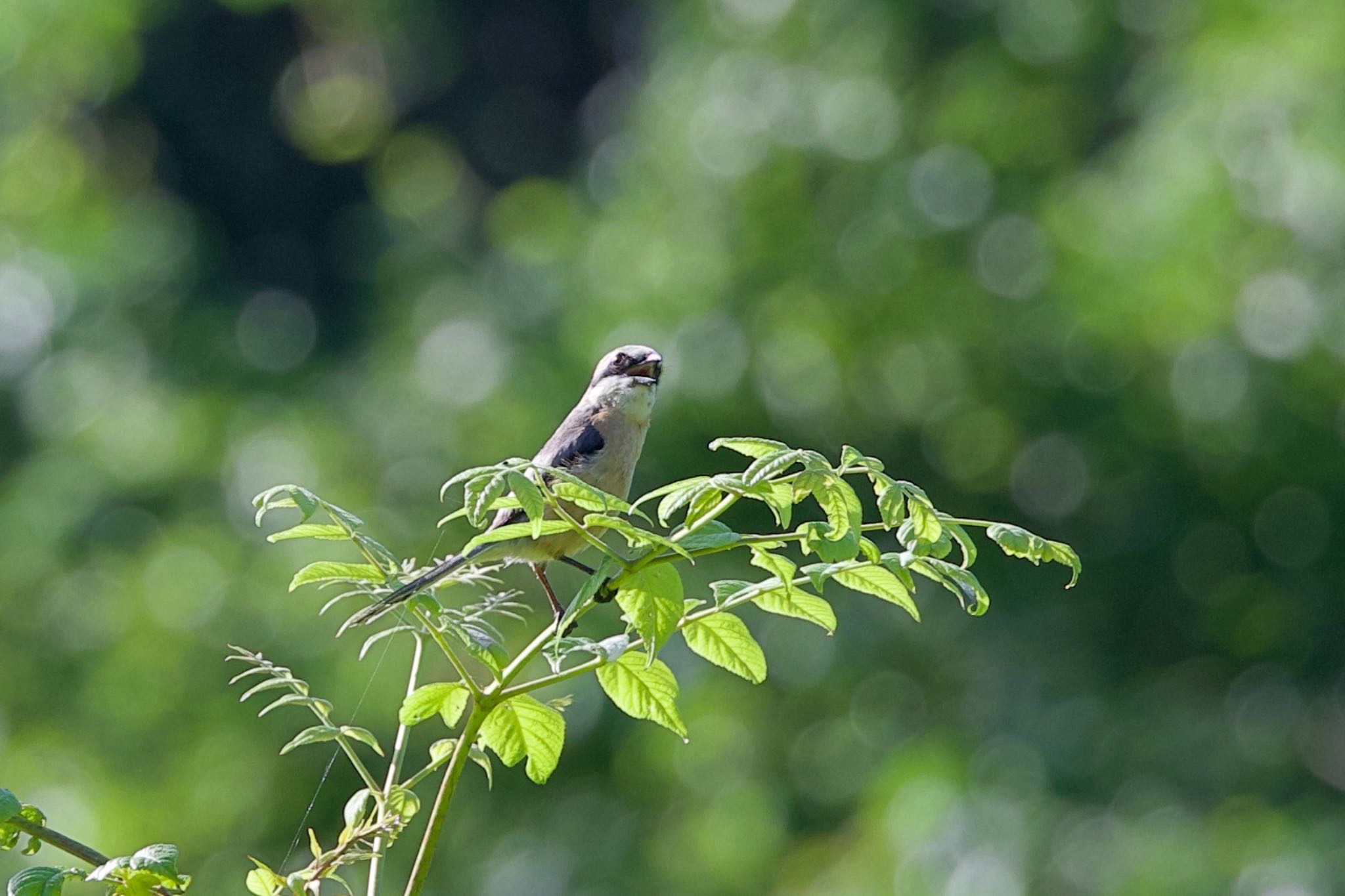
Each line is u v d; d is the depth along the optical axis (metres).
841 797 14.83
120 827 14.89
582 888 14.82
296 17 21.42
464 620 5.21
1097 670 15.13
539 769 5.12
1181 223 13.99
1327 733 15.02
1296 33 13.83
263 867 4.85
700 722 15.05
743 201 15.12
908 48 15.61
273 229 21.05
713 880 14.77
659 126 15.73
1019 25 15.59
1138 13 15.64
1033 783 14.38
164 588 15.33
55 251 17.89
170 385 17.45
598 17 22.03
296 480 15.69
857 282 14.92
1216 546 15.13
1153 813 14.35
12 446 17.41
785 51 15.47
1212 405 14.09
